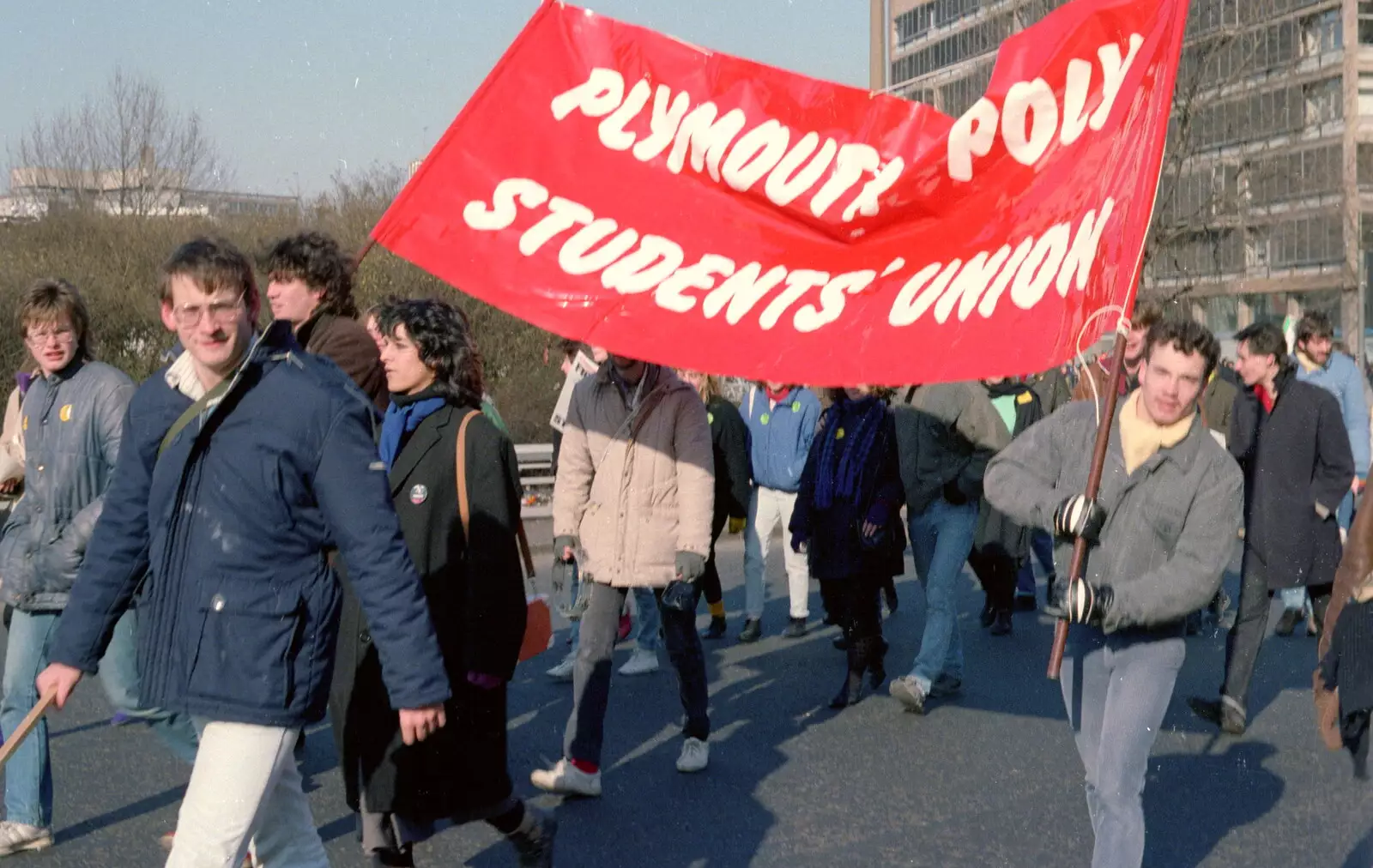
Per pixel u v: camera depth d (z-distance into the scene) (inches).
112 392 193.0
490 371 872.9
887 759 250.1
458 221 162.6
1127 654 162.9
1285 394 268.2
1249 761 248.2
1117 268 150.6
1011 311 157.3
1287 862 196.1
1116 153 151.8
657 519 223.3
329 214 1053.8
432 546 166.1
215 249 129.1
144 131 1123.3
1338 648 159.8
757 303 163.2
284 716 125.6
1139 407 162.6
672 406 223.3
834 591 293.4
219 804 123.6
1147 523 158.1
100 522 133.8
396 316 172.1
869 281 161.9
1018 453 167.3
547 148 162.1
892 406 313.0
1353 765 172.4
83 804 226.5
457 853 203.2
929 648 280.7
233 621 125.0
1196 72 936.3
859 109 162.7
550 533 558.6
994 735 265.6
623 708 290.7
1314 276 1501.0
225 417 127.2
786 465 358.9
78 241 911.7
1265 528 268.7
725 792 231.9
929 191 157.9
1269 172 997.8
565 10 161.8
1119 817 159.2
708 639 367.6
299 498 127.3
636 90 162.4
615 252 163.8
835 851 202.8
